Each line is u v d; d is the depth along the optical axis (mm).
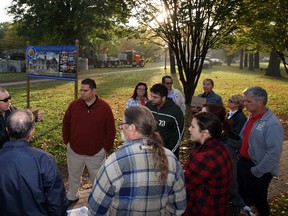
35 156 2207
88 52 44938
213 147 2471
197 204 2410
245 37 12070
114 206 2037
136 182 1965
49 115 10695
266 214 3717
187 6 10031
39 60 9688
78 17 30656
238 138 3209
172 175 2113
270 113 3426
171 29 11195
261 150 3402
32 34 32062
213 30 10977
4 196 2111
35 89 18094
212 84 5984
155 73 33094
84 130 4156
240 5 9891
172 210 2314
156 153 2023
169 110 4207
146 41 12883
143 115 2084
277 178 5688
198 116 2578
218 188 2393
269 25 11125
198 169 2393
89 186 5156
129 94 16641
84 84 3994
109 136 4270
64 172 5832
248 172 3621
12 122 2225
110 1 11031
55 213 2225
